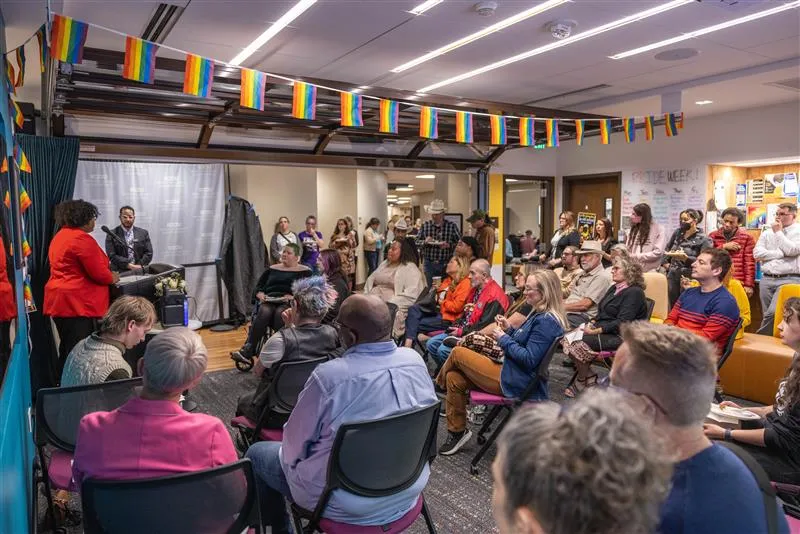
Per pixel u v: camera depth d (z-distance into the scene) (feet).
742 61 18.52
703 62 18.63
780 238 18.62
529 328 10.07
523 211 38.68
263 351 9.02
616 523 1.98
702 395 3.55
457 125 14.74
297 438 6.04
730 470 3.48
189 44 16.72
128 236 19.43
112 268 18.35
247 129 17.98
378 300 6.37
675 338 3.69
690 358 3.55
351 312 6.25
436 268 22.33
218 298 23.15
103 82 12.94
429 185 50.55
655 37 16.10
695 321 12.19
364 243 32.30
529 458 2.11
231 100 14.79
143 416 4.84
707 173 25.80
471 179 24.58
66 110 14.34
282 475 6.69
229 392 14.43
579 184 31.96
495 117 15.43
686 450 3.57
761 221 26.27
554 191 32.89
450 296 15.67
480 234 21.25
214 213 22.93
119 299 7.84
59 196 13.41
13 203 8.45
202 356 5.01
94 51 12.19
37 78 16.55
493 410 10.93
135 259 19.39
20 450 6.97
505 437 2.30
